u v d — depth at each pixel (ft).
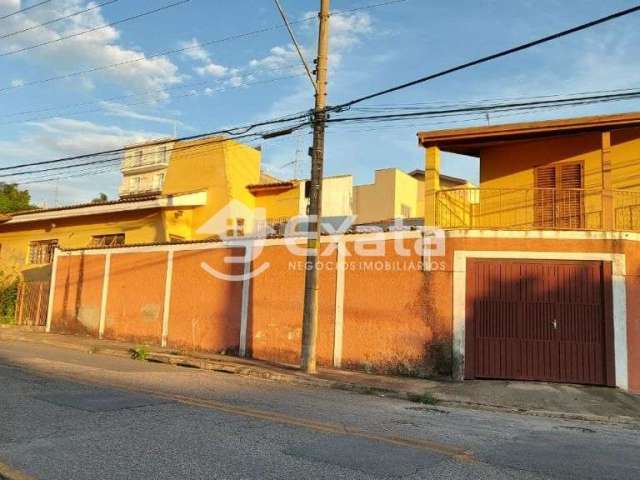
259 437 21.50
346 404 31.22
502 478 17.72
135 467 17.38
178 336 56.44
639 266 40.57
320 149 43.55
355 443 21.20
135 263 61.62
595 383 39.88
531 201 50.44
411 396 36.11
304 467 17.92
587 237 41.04
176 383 34.83
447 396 36.14
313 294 43.39
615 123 42.04
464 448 21.33
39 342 60.03
